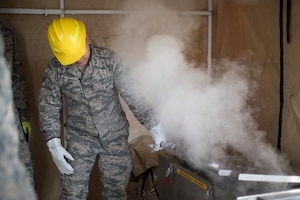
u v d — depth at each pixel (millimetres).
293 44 1846
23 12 2168
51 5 2232
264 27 2066
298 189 1451
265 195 1394
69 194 1921
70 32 1679
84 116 1881
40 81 2297
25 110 2111
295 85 1848
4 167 404
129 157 2010
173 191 1848
